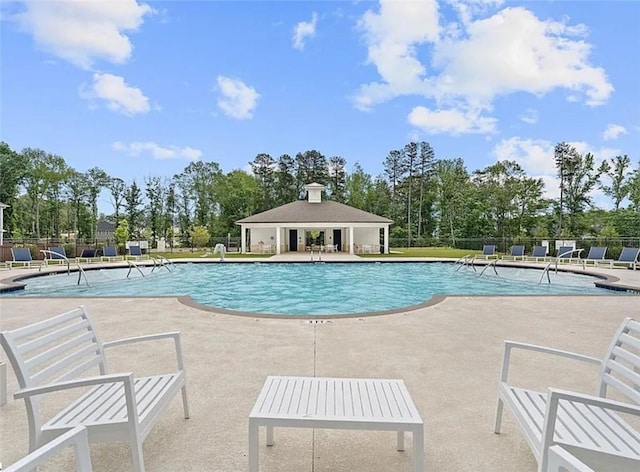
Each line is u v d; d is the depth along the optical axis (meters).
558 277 15.57
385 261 21.20
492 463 2.41
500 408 2.78
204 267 19.83
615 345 2.59
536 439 2.06
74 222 49.28
